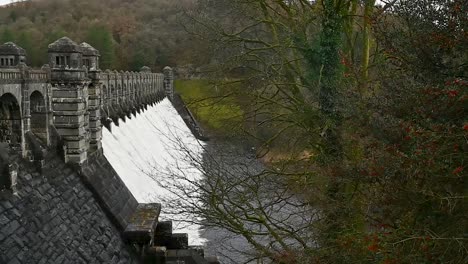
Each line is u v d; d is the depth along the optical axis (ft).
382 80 48.08
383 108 45.03
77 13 484.33
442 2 43.34
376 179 43.45
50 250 65.77
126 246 87.20
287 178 73.72
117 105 176.04
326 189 64.85
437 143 38.63
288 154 80.12
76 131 88.99
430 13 43.52
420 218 42.14
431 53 42.75
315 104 77.41
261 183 77.15
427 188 39.55
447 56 42.19
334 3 74.79
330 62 73.00
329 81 69.72
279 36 84.79
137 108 214.07
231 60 78.89
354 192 56.08
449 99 38.68
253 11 82.58
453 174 37.22
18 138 74.28
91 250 75.31
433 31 42.45
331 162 58.90
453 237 36.37
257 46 88.94
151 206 103.91
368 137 46.68
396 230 40.93
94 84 103.76
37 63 351.46
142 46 401.70
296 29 77.82
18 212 64.95
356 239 48.44
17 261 57.98
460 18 40.63
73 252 70.59
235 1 78.54
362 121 47.83
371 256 45.50
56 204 75.61
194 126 305.32
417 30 43.88
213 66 83.10
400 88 44.19
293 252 61.11
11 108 73.41
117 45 412.16
